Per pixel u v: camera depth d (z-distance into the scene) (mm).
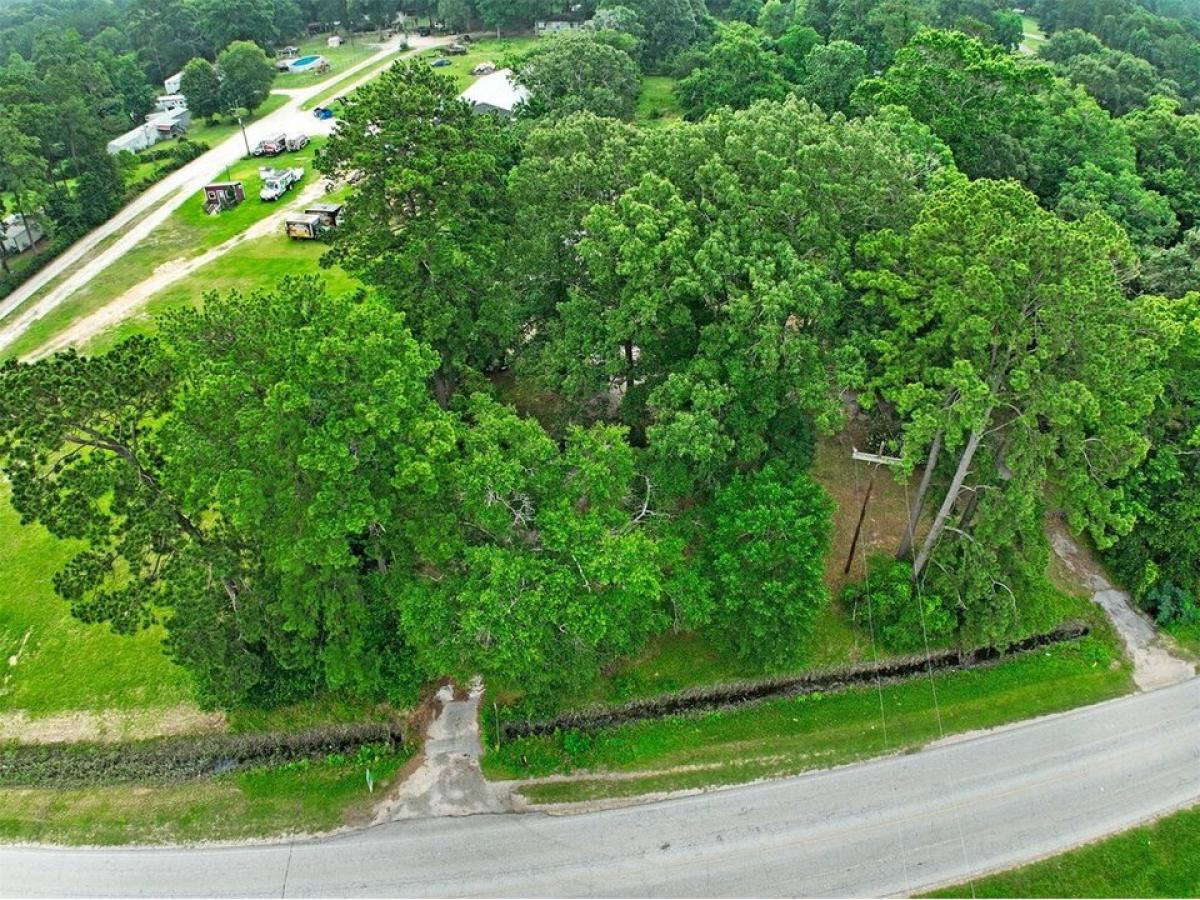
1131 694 33250
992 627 32031
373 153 34281
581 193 36125
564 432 39031
